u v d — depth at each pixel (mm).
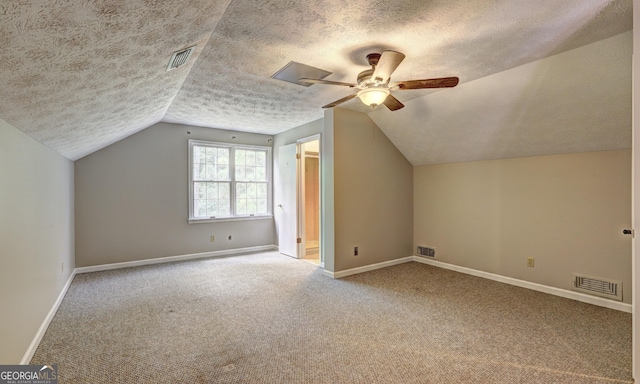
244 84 3057
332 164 3994
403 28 1988
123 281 3803
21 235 1981
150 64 2018
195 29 1804
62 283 3240
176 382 1847
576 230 3236
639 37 1551
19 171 1958
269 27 1965
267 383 1839
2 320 1677
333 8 1753
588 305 3059
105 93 2146
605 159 3043
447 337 2396
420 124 3973
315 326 2588
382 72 2184
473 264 4164
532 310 2924
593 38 2135
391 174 4648
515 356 2125
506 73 2754
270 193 5883
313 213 6801
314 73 2762
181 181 4926
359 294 3369
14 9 898
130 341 2332
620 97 2490
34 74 1378
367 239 4348
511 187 3773
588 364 2023
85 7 1073
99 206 4277
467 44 2221
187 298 3234
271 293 3393
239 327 2568
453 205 4414
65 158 3457
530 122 3135
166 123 4789
